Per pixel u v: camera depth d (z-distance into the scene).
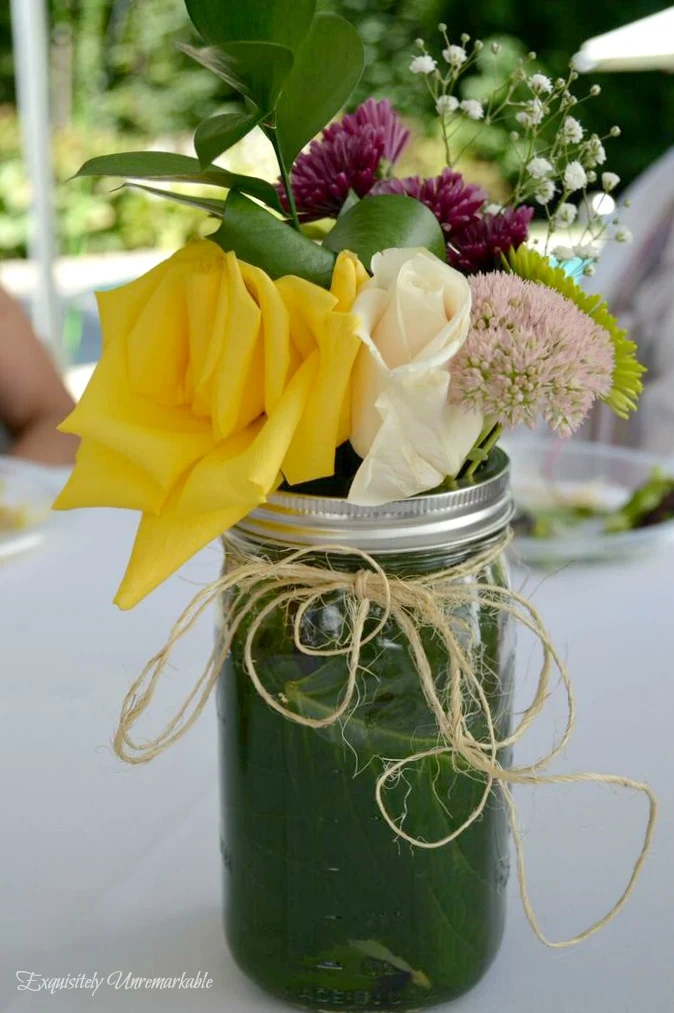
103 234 5.33
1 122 5.21
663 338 1.61
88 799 0.69
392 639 0.47
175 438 0.45
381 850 0.49
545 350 0.42
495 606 0.49
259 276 0.42
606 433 1.65
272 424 0.42
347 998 0.51
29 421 1.77
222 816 0.54
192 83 5.63
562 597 0.91
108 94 5.65
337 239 0.47
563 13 5.31
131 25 5.58
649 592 0.92
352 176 0.52
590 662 0.81
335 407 0.42
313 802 0.49
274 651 0.48
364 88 5.32
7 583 0.95
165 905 0.60
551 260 0.51
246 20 0.46
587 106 5.07
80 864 0.63
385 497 0.44
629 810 0.66
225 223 0.45
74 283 4.48
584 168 0.53
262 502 0.44
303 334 0.44
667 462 1.20
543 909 0.58
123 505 0.46
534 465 1.23
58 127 5.62
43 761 0.72
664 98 5.04
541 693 0.50
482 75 4.95
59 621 0.89
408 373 0.40
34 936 0.58
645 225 1.63
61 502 0.47
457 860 0.50
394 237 0.46
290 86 0.48
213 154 0.46
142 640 0.86
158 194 0.49
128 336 0.46
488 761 0.48
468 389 0.42
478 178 3.49
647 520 1.03
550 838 0.64
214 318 0.44
